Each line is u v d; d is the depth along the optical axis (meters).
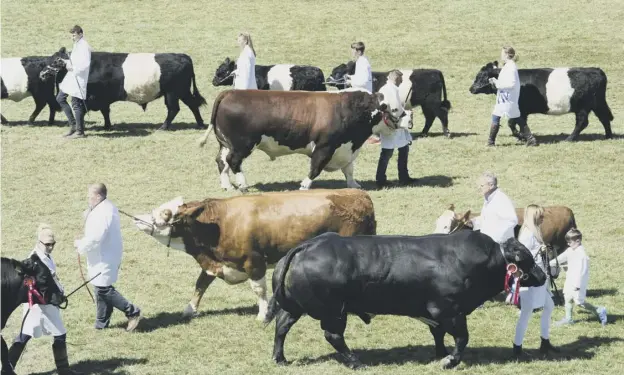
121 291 13.88
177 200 12.62
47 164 19.73
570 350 11.87
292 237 12.49
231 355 11.73
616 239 16.05
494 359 11.55
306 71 22.75
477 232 11.17
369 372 11.09
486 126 23.06
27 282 10.59
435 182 18.83
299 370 11.22
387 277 10.85
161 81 21.88
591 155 20.30
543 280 11.23
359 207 12.67
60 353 11.02
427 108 21.83
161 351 11.87
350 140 17.59
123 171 19.41
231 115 17.33
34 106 24.77
